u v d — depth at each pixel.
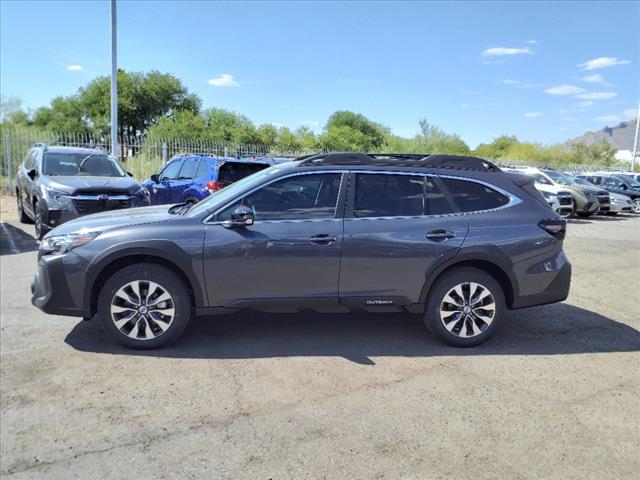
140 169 20.16
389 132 65.50
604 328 5.96
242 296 4.88
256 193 4.96
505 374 4.57
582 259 10.73
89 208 9.63
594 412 3.92
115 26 15.93
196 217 4.89
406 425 3.66
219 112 48.03
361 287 4.98
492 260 5.06
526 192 5.34
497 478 3.10
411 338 5.40
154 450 3.30
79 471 3.08
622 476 3.15
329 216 4.96
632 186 24.72
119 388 4.12
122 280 4.76
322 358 4.81
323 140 50.94
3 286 7.05
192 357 4.76
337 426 3.63
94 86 48.31
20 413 3.71
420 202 5.12
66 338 5.14
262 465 3.17
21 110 41.69
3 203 16.31
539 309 6.73
